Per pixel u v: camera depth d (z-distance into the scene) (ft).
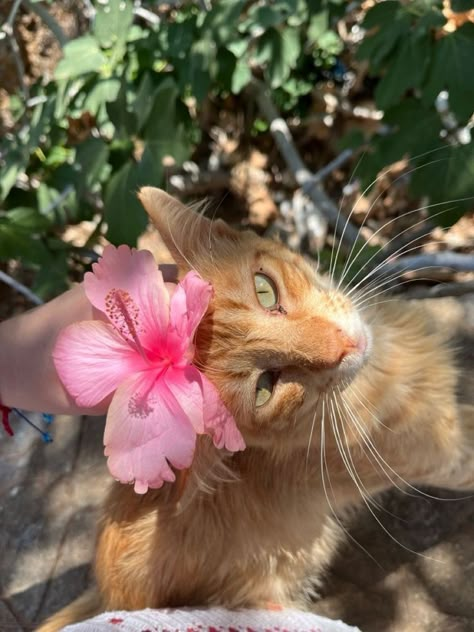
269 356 0.89
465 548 1.17
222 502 1.03
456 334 1.36
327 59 2.15
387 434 1.05
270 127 2.13
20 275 2.18
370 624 1.15
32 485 1.43
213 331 0.87
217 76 1.66
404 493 1.24
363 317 1.07
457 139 1.62
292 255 1.04
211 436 0.78
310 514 1.12
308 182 1.96
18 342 0.83
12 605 1.30
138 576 1.04
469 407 1.16
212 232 0.97
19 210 1.70
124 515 1.06
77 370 0.71
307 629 0.92
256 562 1.07
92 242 1.82
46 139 1.93
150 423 0.67
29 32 2.22
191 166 2.23
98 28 1.58
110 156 1.55
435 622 1.13
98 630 0.86
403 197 1.98
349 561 1.21
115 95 1.56
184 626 0.89
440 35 1.39
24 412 1.52
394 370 1.05
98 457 1.43
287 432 0.97
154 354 0.71
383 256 1.78
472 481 1.14
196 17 1.64
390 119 1.41
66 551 1.34
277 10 1.60
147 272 0.72
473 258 1.66
